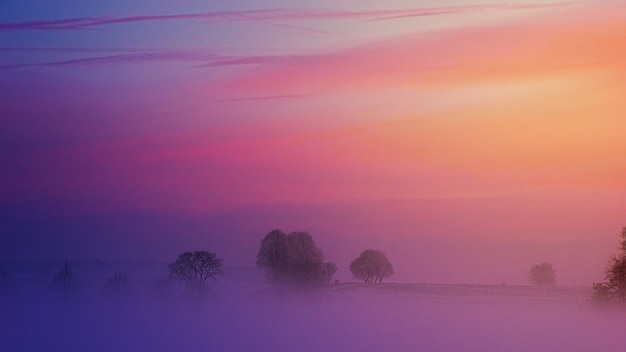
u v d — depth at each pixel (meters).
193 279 94.69
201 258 95.81
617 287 62.34
